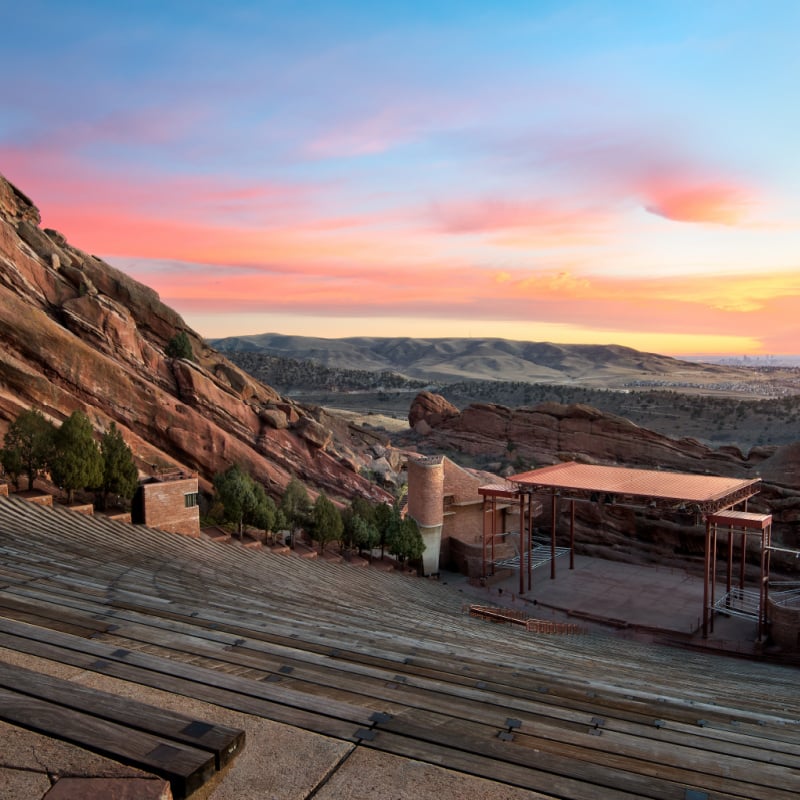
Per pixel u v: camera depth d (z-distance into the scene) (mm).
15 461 35031
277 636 10891
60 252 54500
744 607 43594
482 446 97938
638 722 8344
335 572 40531
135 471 37656
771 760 6891
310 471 59594
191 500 38844
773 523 59625
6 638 7223
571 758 5387
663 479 48562
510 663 14531
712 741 7430
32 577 14500
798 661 37688
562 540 66250
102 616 10219
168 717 4219
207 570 26766
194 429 51781
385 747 5227
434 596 43500
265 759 4996
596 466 55406
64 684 4625
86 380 47156
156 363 54250
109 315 51094
